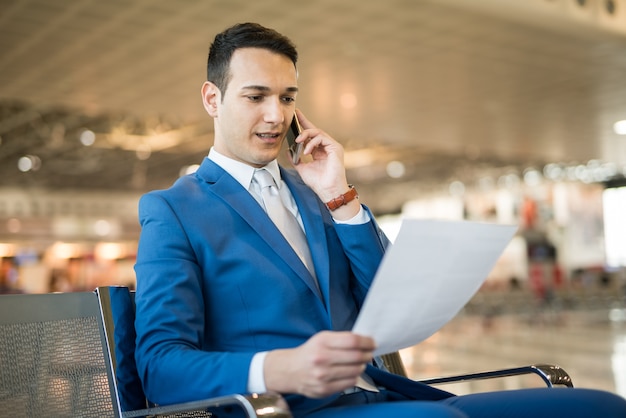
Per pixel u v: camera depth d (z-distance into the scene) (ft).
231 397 3.31
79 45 28.17
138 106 38.06
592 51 30.91
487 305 81.30
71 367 4.42
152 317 4.08
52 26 26.04
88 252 86.99
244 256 4.42
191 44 28.14
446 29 27.37
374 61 31.42
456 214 104.17
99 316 4.69
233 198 4.61
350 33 27.48
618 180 94.32
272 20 25.77
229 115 4.67
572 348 32.48
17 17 25.08
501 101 40.32
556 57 31.65
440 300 3.88
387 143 66.18
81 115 50.55
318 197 5.13
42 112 49.26
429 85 36.04
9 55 29.27
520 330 47.21
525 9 25.59
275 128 4.64
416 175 91.40
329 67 32.22
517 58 31.60
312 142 4.98
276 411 3.25
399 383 4.48
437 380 5.01
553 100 40.45
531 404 4.03
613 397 4.02
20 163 71.05
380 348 3.82
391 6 24.75
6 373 4.13
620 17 28.27
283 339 4.34
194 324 4.15
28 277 82.53
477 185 101.50
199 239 4.40
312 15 25.40
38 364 4.28
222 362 3.71
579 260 94.48
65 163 72.08
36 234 87.10
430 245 3.53
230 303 4.38
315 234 4.81
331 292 4.74
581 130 50.14
